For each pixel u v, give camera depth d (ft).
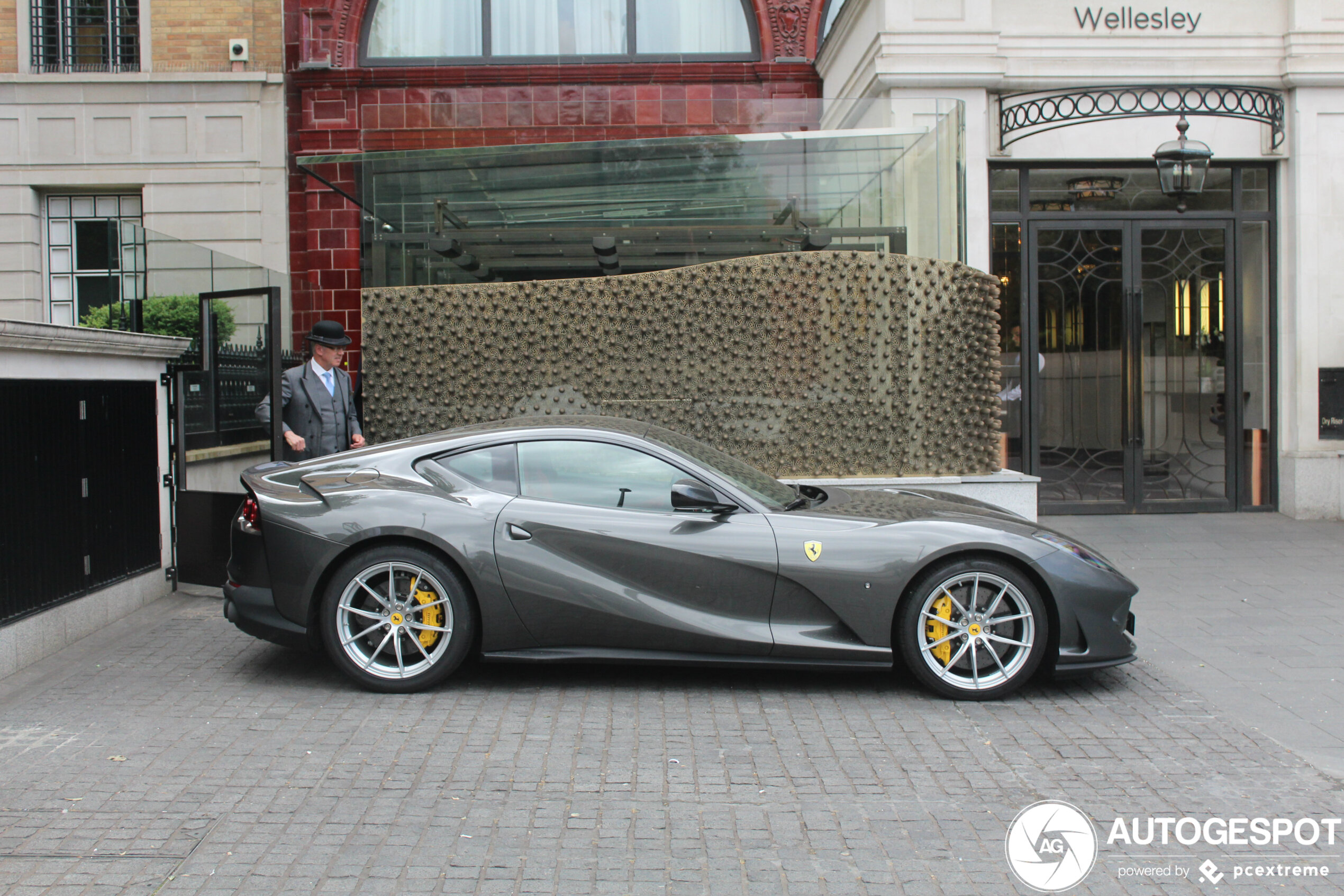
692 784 12.21
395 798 11.75
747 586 15.39
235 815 11.30
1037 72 32.42
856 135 28.14
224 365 25.38
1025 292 33.53
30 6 36.91
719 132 28.53
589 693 15.71
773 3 37.40
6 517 16.44
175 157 36.88
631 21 37.78
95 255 37.88
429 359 27.20
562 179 28.35
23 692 15.71
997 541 15.31
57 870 10.02
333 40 36.58
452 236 28.50
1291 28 32.53
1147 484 33.96
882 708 15.14
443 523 15.39
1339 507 32.96
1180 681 16.78
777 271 26.50
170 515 22.67
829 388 26.53
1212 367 33.96
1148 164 33.47
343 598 15.51
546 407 27.04
